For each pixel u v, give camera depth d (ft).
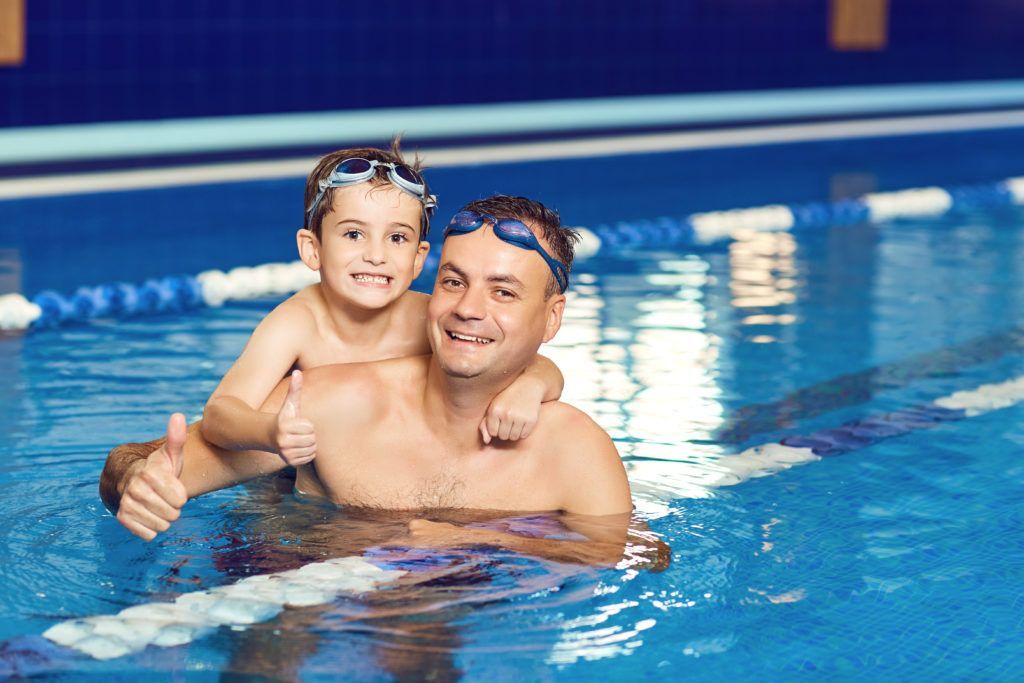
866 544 8.35
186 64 32.78
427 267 19.26
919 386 12.58
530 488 8.19
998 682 6.47
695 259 19.81
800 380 12.73
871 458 10.30
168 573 7.41
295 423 7.25
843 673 6.52
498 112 37.81
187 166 27.30
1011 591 7.62
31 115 30.58
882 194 26.43
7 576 7.37
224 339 14.40
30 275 17.35
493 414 7.83
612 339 14.29
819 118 39.06
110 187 24.54
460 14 37.27
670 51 41.29
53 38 30.55
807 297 16.90
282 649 6.46
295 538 7.84
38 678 6.21
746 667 6.51
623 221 22.76
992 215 24.85
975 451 10.54
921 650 6.79
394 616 6.83
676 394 12.08
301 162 28.27
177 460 7.22
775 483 9.59
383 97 36.45
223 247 19.75
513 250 7.33
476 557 7.50
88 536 8.01
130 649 6.48
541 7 38.68
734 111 40.06
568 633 6.73
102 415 11.05
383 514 8.22
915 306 16.37
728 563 7.88
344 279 9.04
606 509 8.16
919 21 46.06
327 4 34.83
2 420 10.82
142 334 14.64
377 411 8.18
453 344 7.47
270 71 34.24
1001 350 14.10
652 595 7.25
